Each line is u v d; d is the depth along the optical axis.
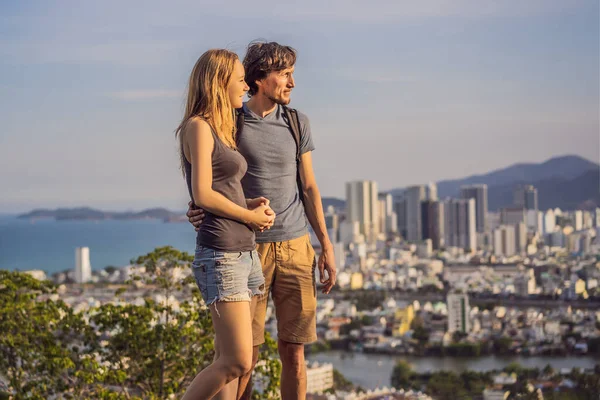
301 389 3.86
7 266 104.81
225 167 3.22
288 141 3.71
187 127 3.20
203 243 3.21
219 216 3.20
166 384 8.12
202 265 3.22
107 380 7.96
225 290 3.18
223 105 3.25
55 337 8.59
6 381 8.55
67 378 8.23
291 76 3.70
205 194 3.13
